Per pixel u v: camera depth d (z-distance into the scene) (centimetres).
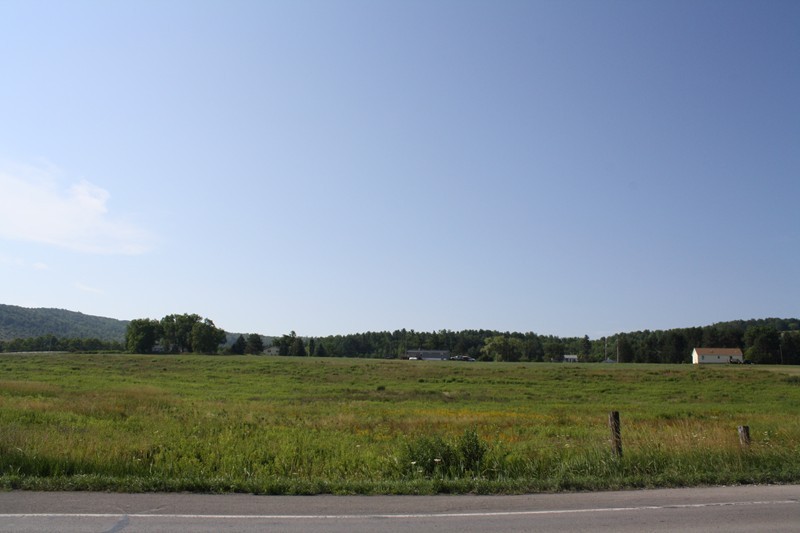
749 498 911
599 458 1166
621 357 14762
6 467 984
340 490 922
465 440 1184
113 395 3139
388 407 3291
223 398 3628
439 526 724
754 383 6009
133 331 13025
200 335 13175
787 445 1363
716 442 1281
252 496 880
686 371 7356
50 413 2083
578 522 755
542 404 3725
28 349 14288
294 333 16238
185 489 905
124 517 730
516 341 16062
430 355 15775
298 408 2981
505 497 909
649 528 730
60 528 675
